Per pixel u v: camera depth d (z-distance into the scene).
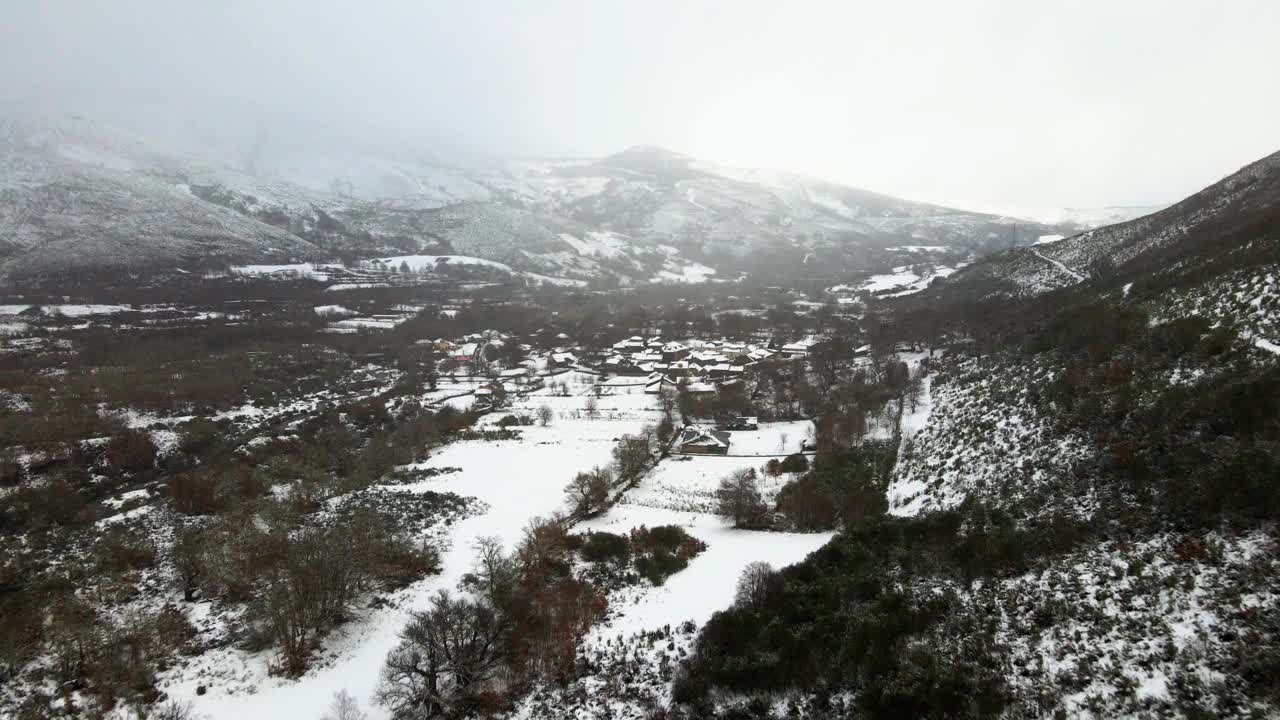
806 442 94.88
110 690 44.97
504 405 137.50
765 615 45.88
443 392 152.00
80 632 51.56
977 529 49.03
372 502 81.56
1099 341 69.06
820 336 186.38
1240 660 28.62
